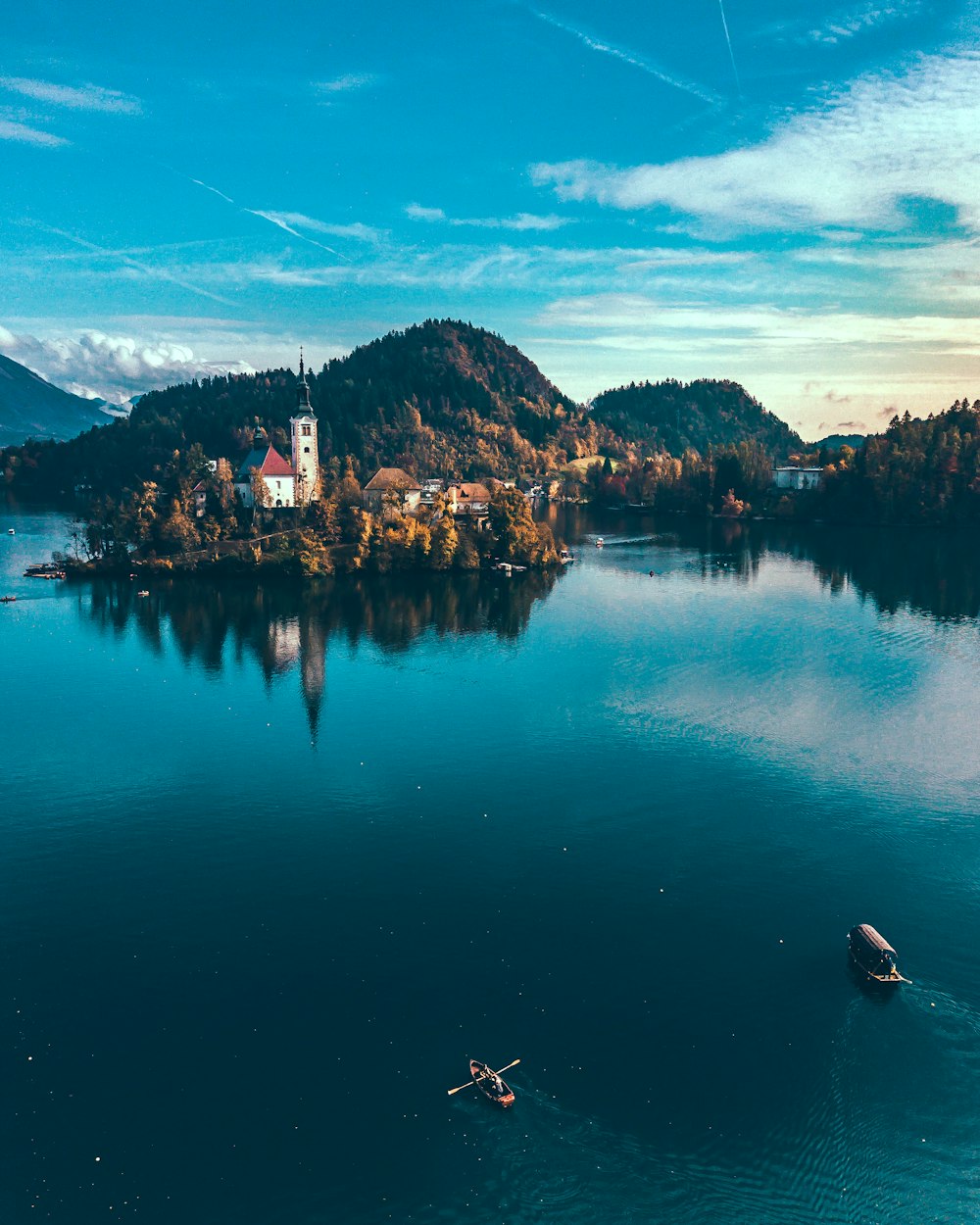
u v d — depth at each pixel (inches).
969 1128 2369.6
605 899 3442.4
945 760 4845.0
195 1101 2461.9
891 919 3309.5
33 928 3282.5
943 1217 2128.4
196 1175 2236.7
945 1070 2561.5
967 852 3826.3
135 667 6781.5
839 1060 2593.5
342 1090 2492.6
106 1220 2121.1
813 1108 2427.4
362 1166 2260.1
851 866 3695.9
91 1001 2874.0
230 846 3907.5
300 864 3732.8
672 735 5231.3
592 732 5280.5
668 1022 2748.5
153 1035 2716.5
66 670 6707.7
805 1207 2155.5
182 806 4311.0
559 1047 2647.6
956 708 5757.9
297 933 3230.8
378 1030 2721.5
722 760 4845.0
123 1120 2397.9
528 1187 2202.3
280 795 4426.7
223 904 3435.0
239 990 2918.3
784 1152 2298.2
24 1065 2593.5
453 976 2970.0
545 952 3105.3
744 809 4224.9
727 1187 2204.7
